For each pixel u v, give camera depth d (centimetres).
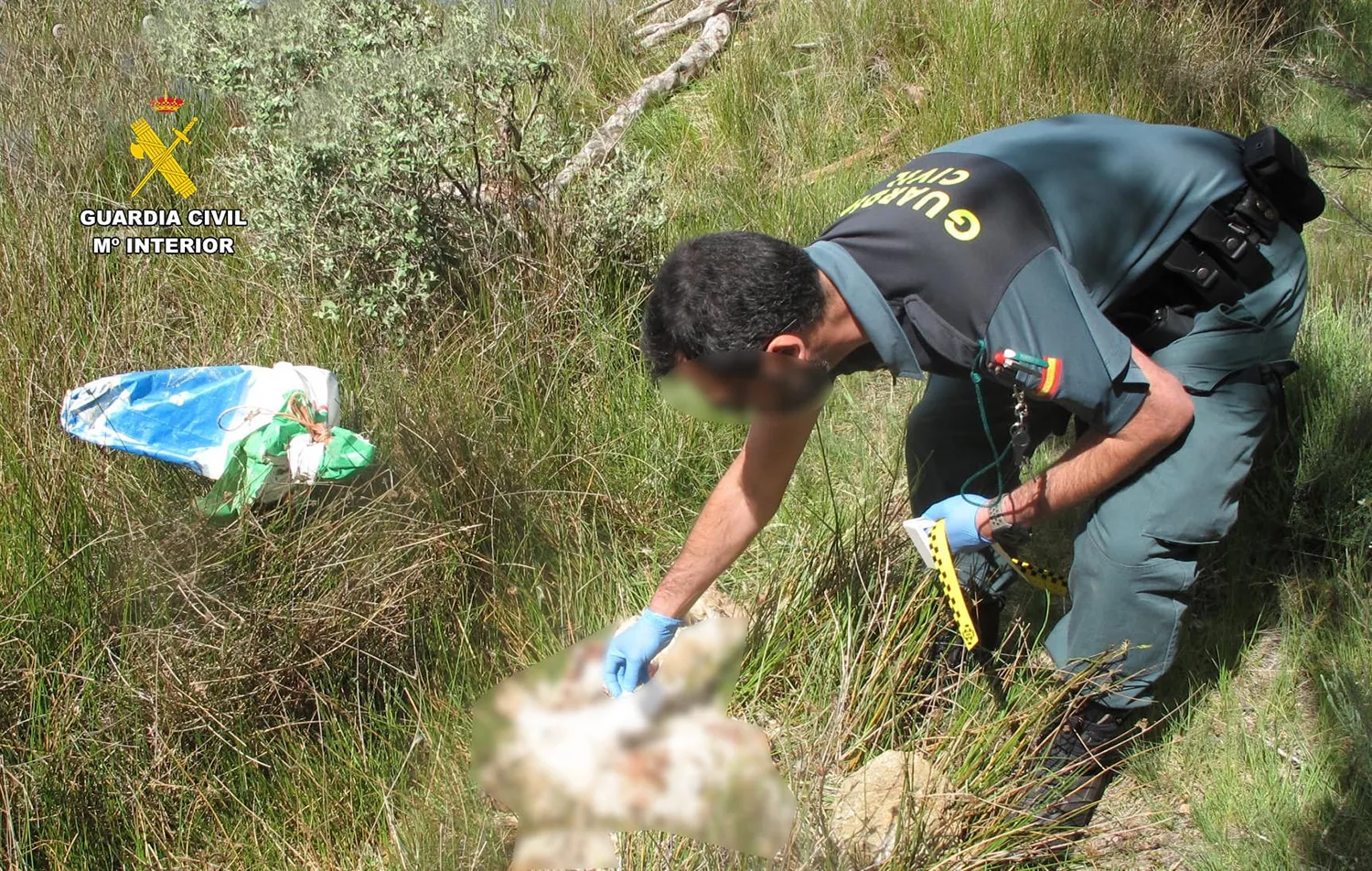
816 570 266
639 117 525
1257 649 270
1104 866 231
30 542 256
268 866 223
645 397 333
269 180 364
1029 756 225
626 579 286
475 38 374
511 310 344
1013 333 181
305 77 415
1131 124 215
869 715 239
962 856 209
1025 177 197
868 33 518
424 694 250
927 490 259
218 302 369
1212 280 204
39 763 222
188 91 497
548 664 239
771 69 521
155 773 229
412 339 346
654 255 385
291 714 248
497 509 282
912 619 245
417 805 227
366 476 283
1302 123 459
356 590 255
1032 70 467
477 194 365
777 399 180
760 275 169
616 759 217
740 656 250
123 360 318
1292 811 231
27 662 235
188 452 282
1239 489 214
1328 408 300
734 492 217
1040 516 208
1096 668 226
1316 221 402
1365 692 242
